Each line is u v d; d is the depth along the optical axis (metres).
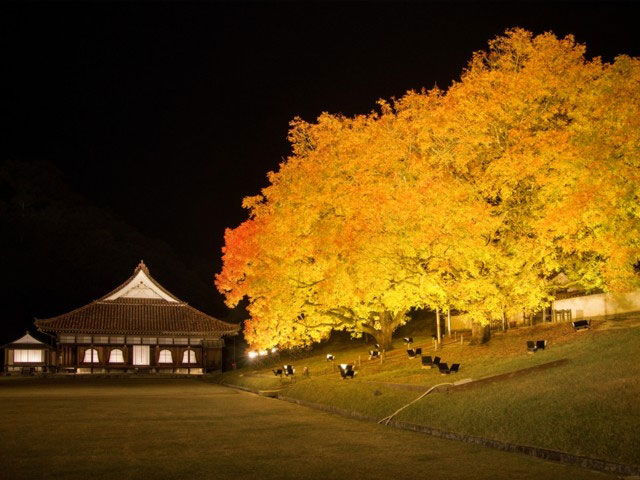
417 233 22.78
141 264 73.12
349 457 12.95
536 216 23.80
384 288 24.94
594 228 22.45
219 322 71.75
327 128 27.34
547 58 23.19
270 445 14.62
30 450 14.03
